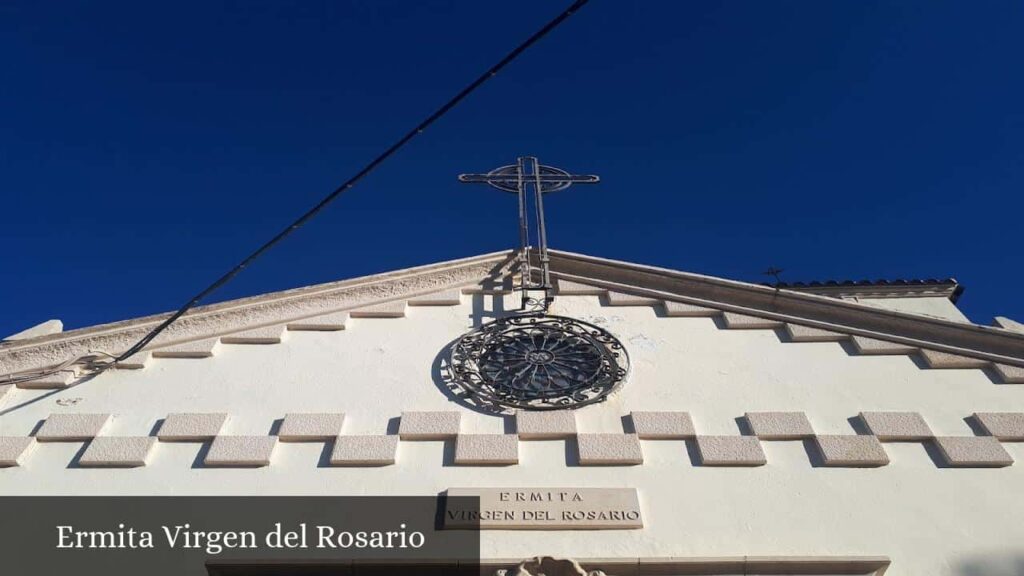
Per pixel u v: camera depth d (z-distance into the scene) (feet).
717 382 34.27
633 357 35.47
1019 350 35.01
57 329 38.17
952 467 30.73
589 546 27.86
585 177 43.78
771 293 37.73
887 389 33.91
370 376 34.53
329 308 37.73
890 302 48.91
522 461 30.76
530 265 40.42
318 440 31.73
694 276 38.83
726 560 27.17
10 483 30.25
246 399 33.50
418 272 39.27
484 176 43.29
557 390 33.63
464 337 36.32
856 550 27.91
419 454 31.12
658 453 31.17
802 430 31.89
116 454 31.07
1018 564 27.50
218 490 29.86
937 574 27.32
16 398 33.81
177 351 35.65
